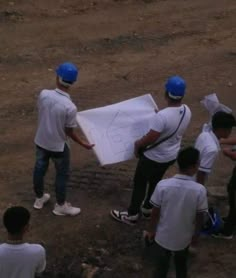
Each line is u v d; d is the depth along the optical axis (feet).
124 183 30.01
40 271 17.56
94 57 45.06
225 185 30.27
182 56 46.06
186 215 20.52
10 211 17.12
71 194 28.84
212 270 24.75
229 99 40.09
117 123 25.39
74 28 48.91
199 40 48.88
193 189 20.31
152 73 43.14
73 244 25.63
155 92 40.37
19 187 29.40
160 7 54.19
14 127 35.35
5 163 31.55
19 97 38.83
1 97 38.73
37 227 26.32
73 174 30.50
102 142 25.08
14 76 41.47
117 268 24.61
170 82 23.72
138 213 26.66
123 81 41.75
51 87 40.27
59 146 25.22
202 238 26.35
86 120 25.31
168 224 20.67
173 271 24.23
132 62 44.68
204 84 42.01
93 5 53.06
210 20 52.49
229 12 54.13
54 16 50.49
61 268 24.41
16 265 17.04
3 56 43.93
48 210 27.37
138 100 25.94
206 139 23.27
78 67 43.34
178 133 24.45
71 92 39.68
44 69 42.73
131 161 32.04
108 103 38.52
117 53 45.88
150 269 24.66
